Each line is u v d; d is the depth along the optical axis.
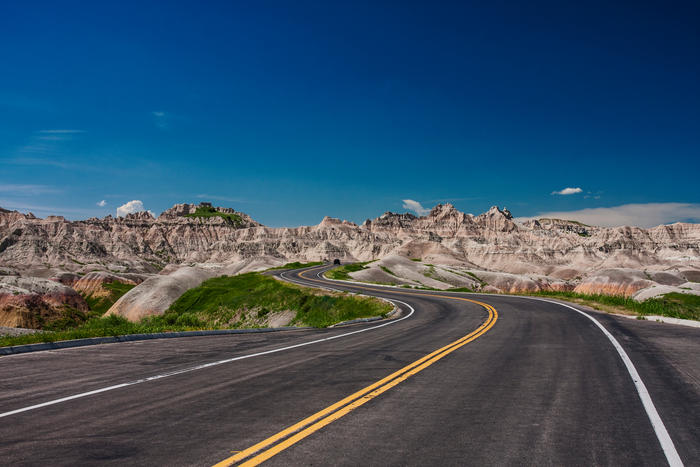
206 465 4.65
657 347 12.06
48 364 10.27
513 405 6.87
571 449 5.13
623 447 5.20
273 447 5.15
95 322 25.05
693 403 6.96
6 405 6.89
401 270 121.19
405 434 5.60
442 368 9.69
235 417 6.27
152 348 12.82
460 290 64.38
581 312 22.89
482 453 5.00
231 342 14.20
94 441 5.35
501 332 16.09
